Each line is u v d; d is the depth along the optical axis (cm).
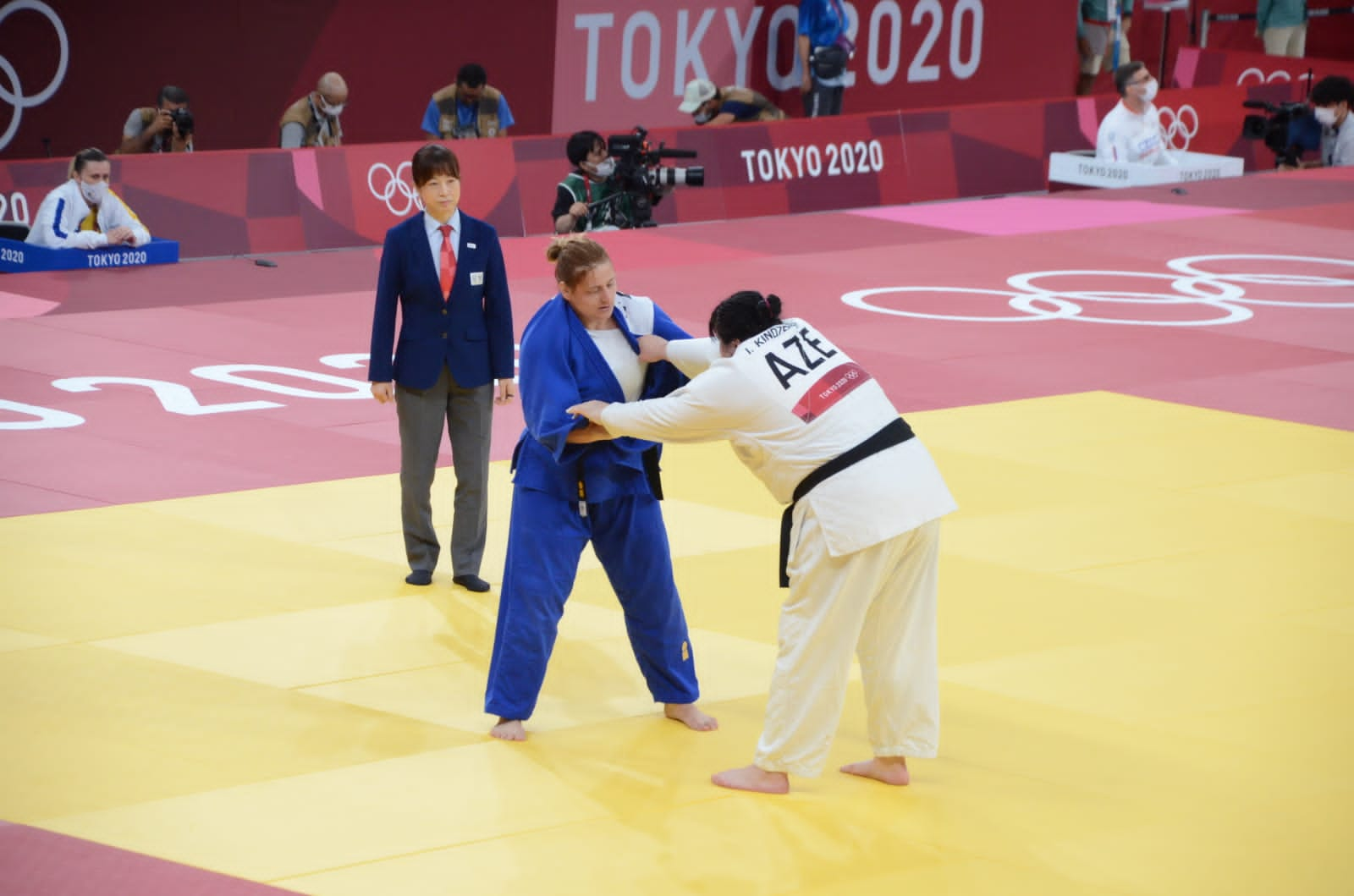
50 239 3884
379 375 1908
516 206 4575
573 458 1505
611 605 1939
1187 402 2969
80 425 2638
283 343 3294
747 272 4125
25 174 4028
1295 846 1357
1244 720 1625
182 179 4153
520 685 1535
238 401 2828
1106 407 2920
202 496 2298
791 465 1372
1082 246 4584
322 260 4184
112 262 3953
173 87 4406
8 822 1334
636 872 1280
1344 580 2050
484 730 1569
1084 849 1342
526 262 4147
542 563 1522
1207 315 3738
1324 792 1466
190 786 1422
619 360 1514
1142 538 2200
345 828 1348
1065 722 1612
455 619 1878
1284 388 3081
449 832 1345
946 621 1884
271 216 4266
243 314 3541
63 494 2277
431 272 1875
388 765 1479
